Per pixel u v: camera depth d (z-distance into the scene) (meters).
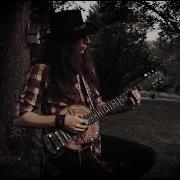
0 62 5.37
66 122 2.02
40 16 11.02
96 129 2.14
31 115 2.02
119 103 2.25
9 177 4.13
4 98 5.27
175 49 9.79
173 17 11.65
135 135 7.00
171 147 5.95
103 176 1.94
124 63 11.23
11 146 5.14
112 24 13.86
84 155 2.04
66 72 2.09
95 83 2.25
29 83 2.06
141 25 13.14
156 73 2.32
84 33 2.11
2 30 5.62
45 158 2.08
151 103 11.02
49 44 2.14
